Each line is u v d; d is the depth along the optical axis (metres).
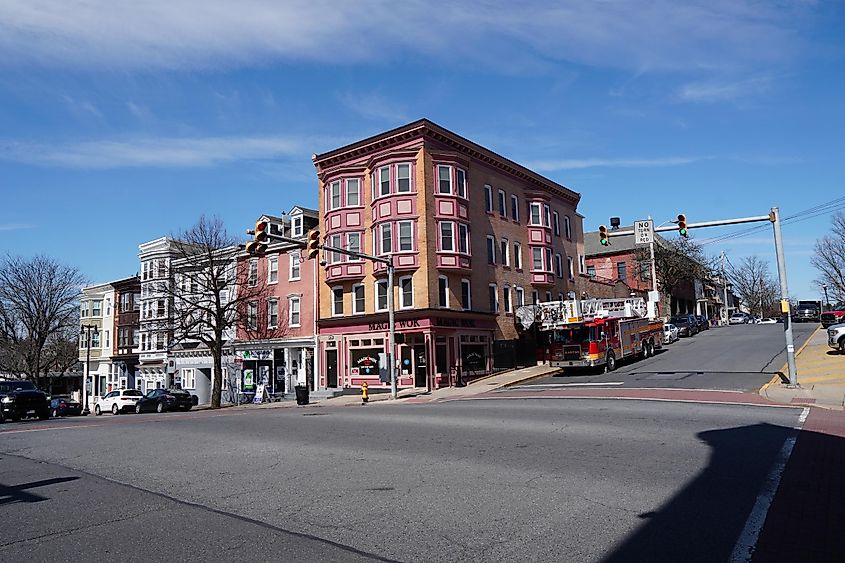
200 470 11.23
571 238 51.50
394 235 36.28
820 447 11.34
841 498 7.89
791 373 22.16
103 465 12.25
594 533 6.76
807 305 63.28
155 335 53.59
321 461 11.59
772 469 9.59
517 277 43.19
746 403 19.17
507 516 7.49
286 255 43.38
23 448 15.38
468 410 20.28
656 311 48.59
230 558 6.32
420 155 36.59
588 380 30.31
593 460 10.62
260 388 40.00
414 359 36.56
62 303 58.84
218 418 22.36
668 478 9.12
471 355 37.69
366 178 38.97
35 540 7.14
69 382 74.88
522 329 41.34
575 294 50.59
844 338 30.44
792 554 6.02
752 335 47.28
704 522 7.03
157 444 15.00
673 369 31.12
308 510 8.12
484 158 41.12
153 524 7.71
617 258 69.94
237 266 44.91
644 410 17.75
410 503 8.27
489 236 40.88
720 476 9.18
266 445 13.93
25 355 58.31
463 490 8.86
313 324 41.06
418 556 6.23
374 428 16.20
